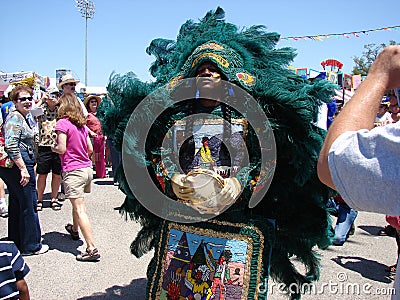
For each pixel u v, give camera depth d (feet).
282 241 7.68
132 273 11.91
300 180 6.86
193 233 6.94
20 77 33.17
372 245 15.49
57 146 12.61
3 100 23.02
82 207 12.89
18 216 13.28
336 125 3.49
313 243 7.73
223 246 6.69
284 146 6.97
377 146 3.14
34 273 11.78
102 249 13.79
